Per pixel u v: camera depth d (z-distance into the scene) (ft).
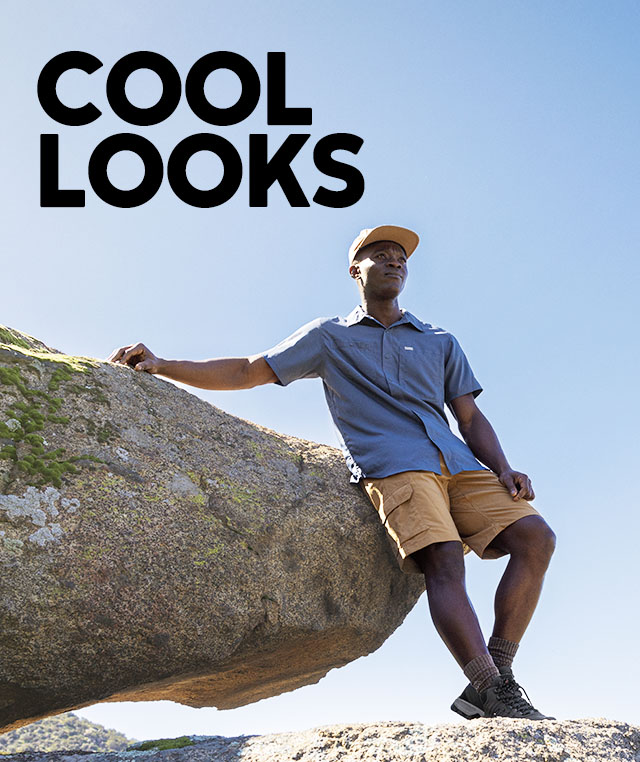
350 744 9.95
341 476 13.30
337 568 12.38
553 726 10.16
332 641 12.73
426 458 12.62
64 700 10.43
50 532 10.19
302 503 12.44
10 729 11.18
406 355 13.79
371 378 13.56
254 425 13.83
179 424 12.54
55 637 9.91
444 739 9.76
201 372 13.29
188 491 11.52
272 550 11.76
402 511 12.22
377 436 13.09
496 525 12.55
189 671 11.04
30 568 9.89
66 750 11.24
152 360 13.21
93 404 11.85
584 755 9.75
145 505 11.01
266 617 11.42
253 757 10.04
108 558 10.36
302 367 13.78
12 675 9.83
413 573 13.34
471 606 11.43
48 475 10.66
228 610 11.04
